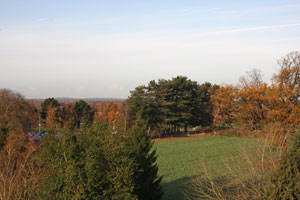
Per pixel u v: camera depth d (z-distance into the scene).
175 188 22.38
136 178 12.28
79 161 10.45
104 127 11.78
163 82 80.69
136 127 14.55
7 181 9.46
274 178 8.48
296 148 8.16
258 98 34.91
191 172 28.72
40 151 11.97
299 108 31.66
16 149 12.79
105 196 10.16
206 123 83.62
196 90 84.06
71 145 10.75
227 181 16.42
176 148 50.34
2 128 13.96
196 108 81.88
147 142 14.38
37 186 10.34
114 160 10.64
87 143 11.14
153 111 73.50
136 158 13.12
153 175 14.08
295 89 35.62
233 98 43.06
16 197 8.95
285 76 37.88
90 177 9.81
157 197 13.91
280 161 8.47
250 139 16.25
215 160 35.12
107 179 10.34
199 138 65.25
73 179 9.86
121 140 11.80
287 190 7.93
